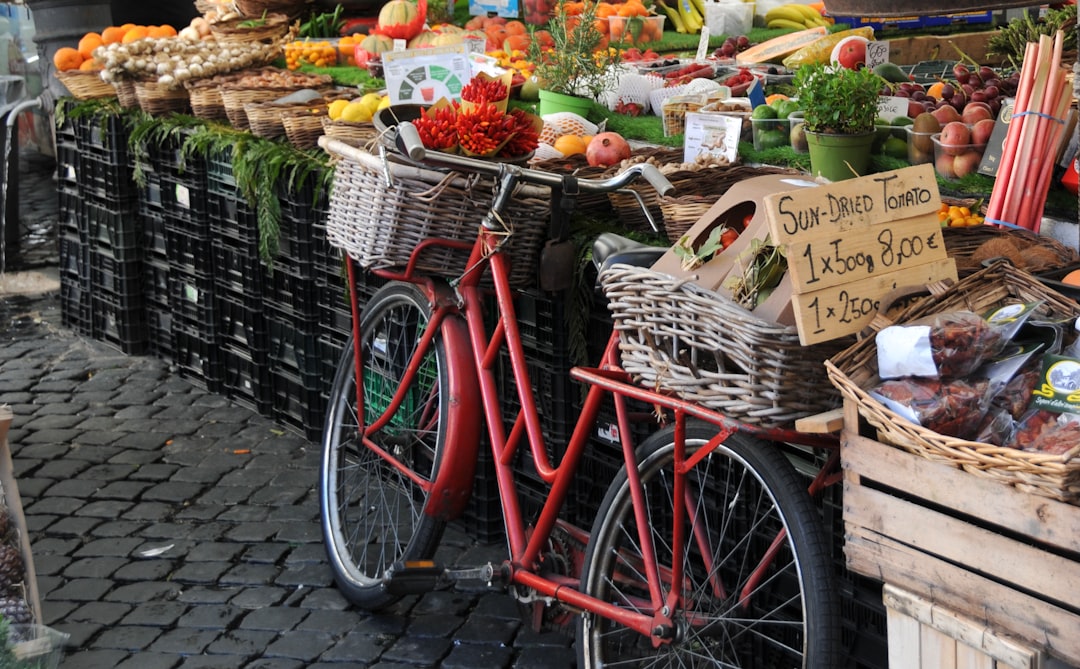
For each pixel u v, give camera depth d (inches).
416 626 131.8
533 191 121.5
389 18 239.9
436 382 136.3
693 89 191.3
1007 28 192.4
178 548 150.9
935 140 135.1
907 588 78.0
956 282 86.8
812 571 88.0
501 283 118.3
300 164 172.1
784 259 85.6
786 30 279.9
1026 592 71.6
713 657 99.8
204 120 204.8
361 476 165.3
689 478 120.6
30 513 161.2
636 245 108.3
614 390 97.9
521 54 227.9
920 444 74.0
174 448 182.2
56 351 229.8
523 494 147.4
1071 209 121.3
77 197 232.1
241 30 243.8
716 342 85.7
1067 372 74.7
